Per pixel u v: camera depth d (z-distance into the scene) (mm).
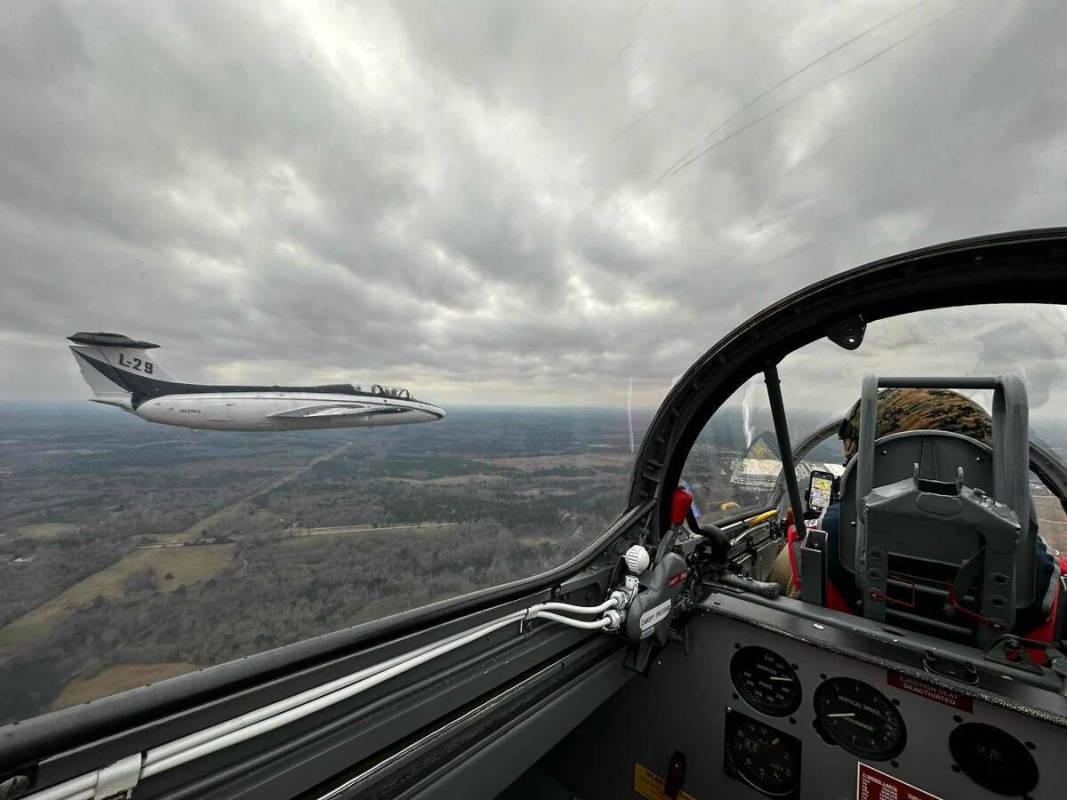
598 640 550
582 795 631
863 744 455
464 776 369
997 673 405
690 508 658
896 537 463
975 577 429
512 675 442
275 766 289
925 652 440
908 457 490
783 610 552
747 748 529
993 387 426
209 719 265
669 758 578
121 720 226
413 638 370
